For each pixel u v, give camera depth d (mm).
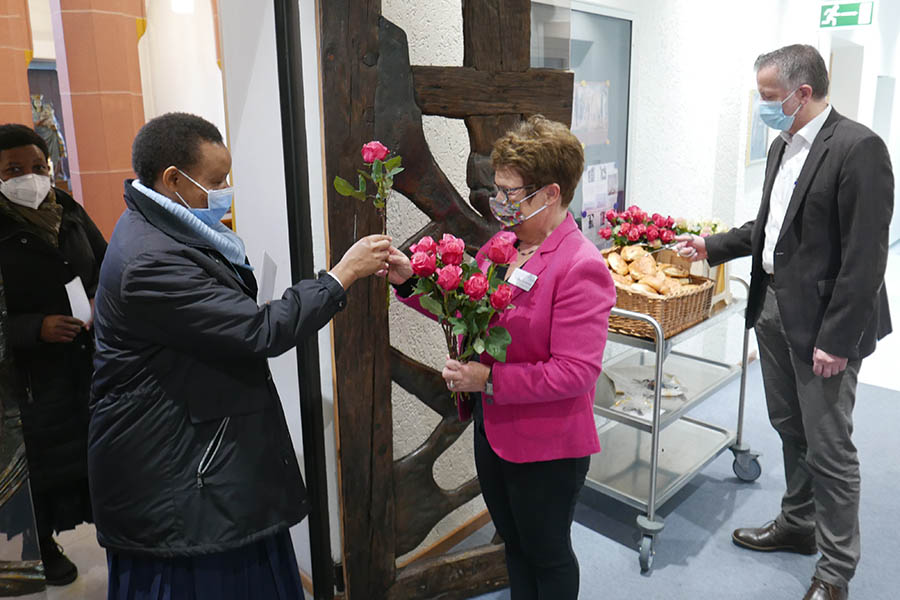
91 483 1389
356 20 1622
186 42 2752
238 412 1375
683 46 3254
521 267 1456
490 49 1861
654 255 2629
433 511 2131
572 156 1357
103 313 1320
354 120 1667
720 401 3736
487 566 2223
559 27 2281
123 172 2678
